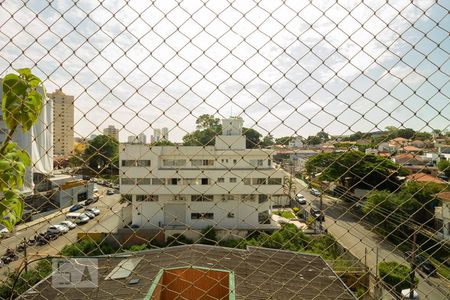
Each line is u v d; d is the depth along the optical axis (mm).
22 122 1288
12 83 1259
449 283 1551
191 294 2777
